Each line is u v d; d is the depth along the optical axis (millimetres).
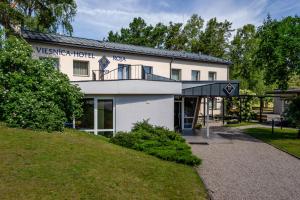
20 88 12008
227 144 16531
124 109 16906
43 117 11570
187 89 18453
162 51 28047
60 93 13117
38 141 9516
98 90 16406
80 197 6211
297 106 19953
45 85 12586
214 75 31000
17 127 11102
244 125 28062
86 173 7496
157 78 19359
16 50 12555
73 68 20594
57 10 20078
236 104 33844
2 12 17062
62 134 11523
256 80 50594
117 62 22688
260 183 9070
